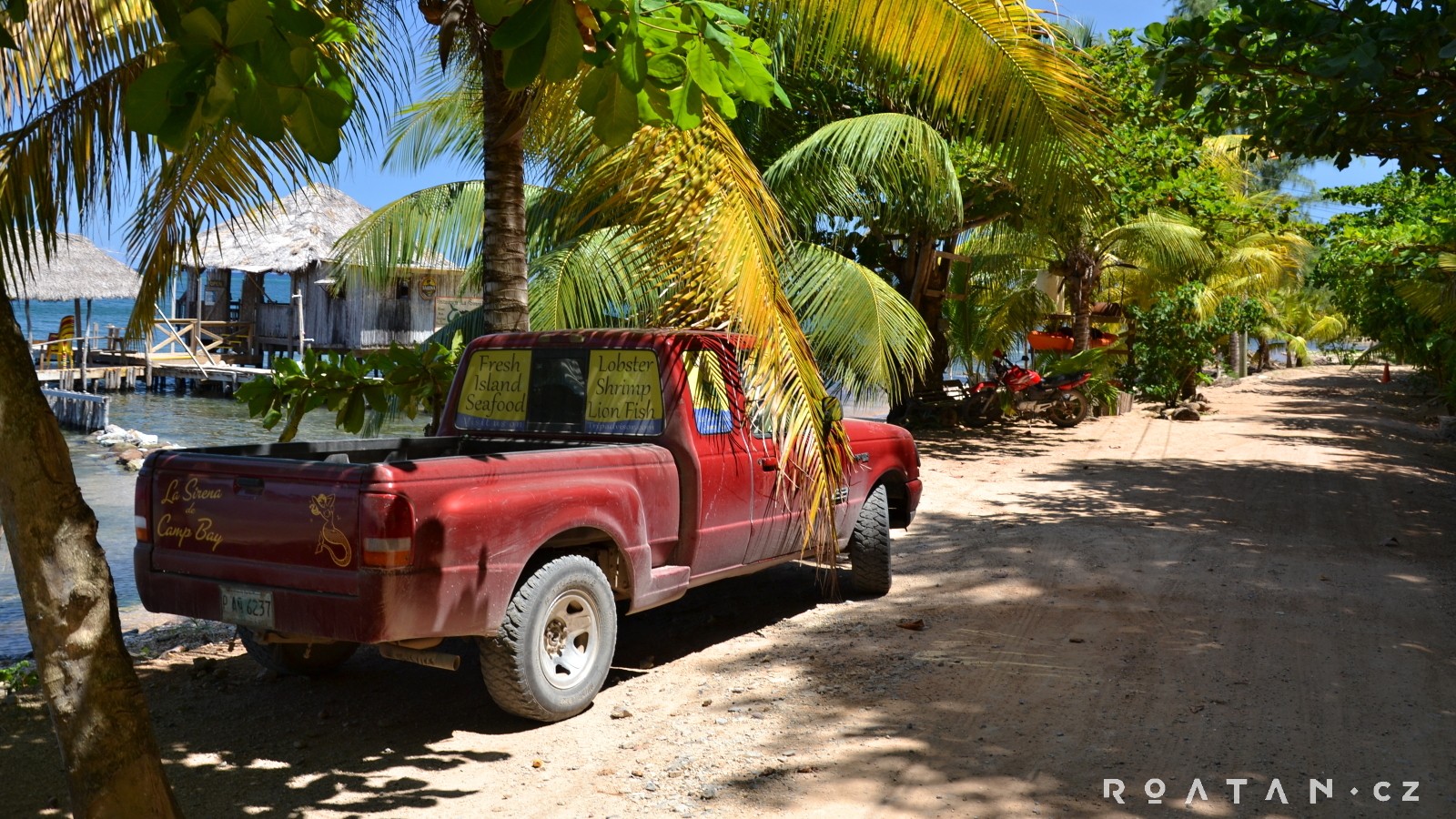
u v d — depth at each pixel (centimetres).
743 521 617
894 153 1305
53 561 301
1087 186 801
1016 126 753
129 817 305
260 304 3831
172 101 260
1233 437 1839
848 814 401
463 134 1400
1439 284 1897
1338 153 951
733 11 293
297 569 450
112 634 310
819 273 1358
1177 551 875
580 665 521
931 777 432
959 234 1897
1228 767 439
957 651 604
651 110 311
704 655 616
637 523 544
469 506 458
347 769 458
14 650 741
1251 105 964
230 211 818
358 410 766
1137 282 2741
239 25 250
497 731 502
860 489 715
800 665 586
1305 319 5909
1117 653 594
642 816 406
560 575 501
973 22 704
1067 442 1736
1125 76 1622
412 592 438
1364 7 761
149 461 496
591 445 593
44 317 8100
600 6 279
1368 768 438
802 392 578
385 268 1410
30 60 686
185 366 3462
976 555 859
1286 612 684
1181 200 2069
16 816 413
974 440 1752
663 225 622
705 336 619
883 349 1345
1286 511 1088
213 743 488
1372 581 776
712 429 600
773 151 1530
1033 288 2492
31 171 706
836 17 736
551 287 1147
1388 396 3109
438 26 795
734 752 466
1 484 301
